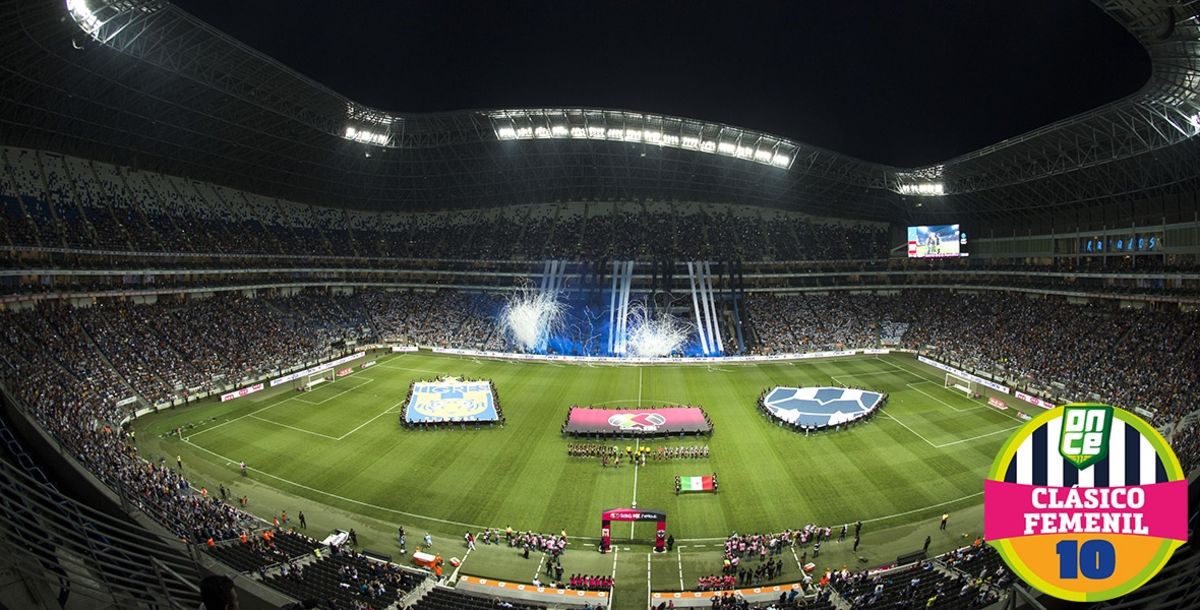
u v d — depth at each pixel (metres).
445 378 71.50
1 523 12.41
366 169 99.56
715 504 42.94
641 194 112.06
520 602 32.00
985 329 84.88
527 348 91.88
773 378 77.38
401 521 40.84
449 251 108.38
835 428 56.94
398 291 106.38
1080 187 78.06
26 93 60.12
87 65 57.62
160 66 59.28
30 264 61.22
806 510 42.00
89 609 11.48
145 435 53.84
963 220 100.31
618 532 39.84
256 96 69.81
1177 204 70.38
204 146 80.88
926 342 89.88
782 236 107.94
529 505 42.94
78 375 55.22
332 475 47.22
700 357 88.62
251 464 48.84
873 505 42.59
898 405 64.75
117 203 75.00
